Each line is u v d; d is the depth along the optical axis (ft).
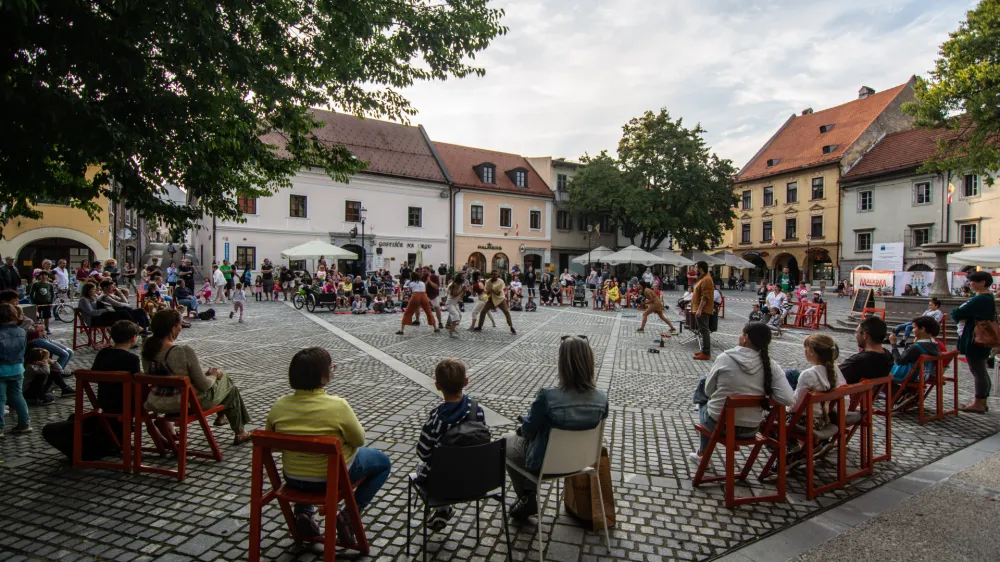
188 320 53.98
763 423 14.70
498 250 136.46
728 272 172.96
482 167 133.80
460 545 11.45
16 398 18.22
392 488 14.21
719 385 14.40
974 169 66.13
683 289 147.43
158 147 17.20
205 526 12.01
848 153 131.85
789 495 14.08
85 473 14.88
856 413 15.89
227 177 26.94
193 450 16.75
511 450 12.03
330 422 10.55
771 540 11.75
